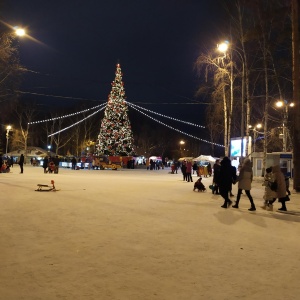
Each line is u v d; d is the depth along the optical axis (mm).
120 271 5801
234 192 20656
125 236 8234
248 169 12961
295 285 5324
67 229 8852
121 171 48094
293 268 6148
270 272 5914
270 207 12883
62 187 19875
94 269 5871
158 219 10477
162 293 4930
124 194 16984
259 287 5215
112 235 8305
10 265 6004
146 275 5637
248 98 27594
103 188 19875
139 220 10242
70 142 82562
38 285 5129
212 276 5656
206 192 19172
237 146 30500
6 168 36125
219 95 30109
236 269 6031
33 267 5918
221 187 13289
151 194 17359
